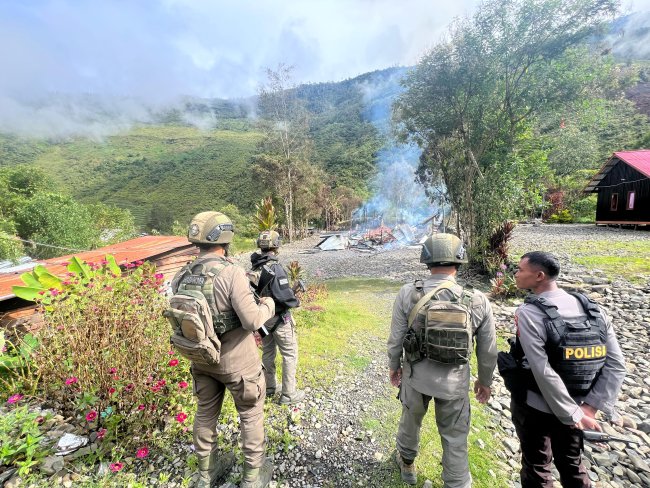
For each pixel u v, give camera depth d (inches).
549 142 527.8
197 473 89.4
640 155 677.9
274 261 122.1
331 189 2079.2
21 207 842.2
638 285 262.2
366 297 349.1
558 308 73.3
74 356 98.4
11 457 84.1
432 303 76.9
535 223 898.1
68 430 96.7
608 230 651.5
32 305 147.8
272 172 1298.0
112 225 1184.2
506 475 97.2
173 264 246.5
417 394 81.2
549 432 76.6
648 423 120.9
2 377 112.1
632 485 94.9
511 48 403.5
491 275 369.4
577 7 365.7
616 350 72.0
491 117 458.3
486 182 434.6
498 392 144.9
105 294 112.3
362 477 94.7
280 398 130.0
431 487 90.3
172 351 114.2
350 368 165.3
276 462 99.6
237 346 80.1
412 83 486.6
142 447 91.4
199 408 84.5
